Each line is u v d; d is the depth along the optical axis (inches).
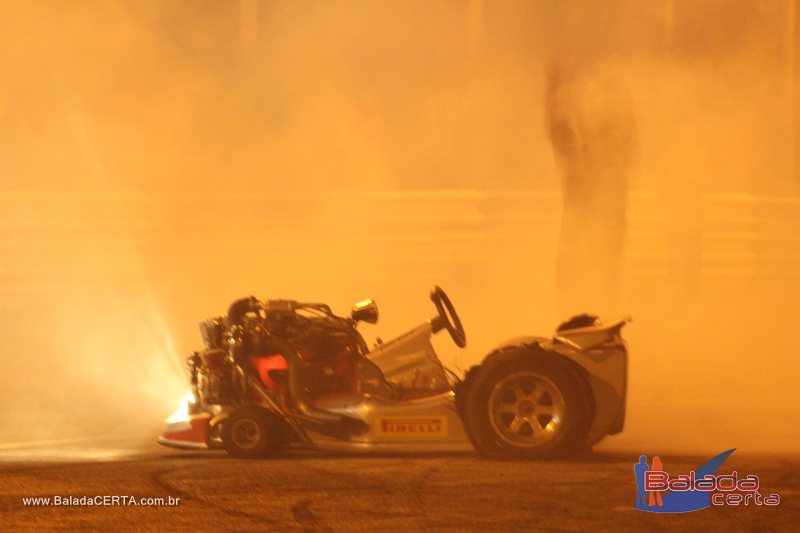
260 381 1040.8
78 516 781.9
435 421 1007.6
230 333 1050.1
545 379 970.1
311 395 1040.8
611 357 981.8
